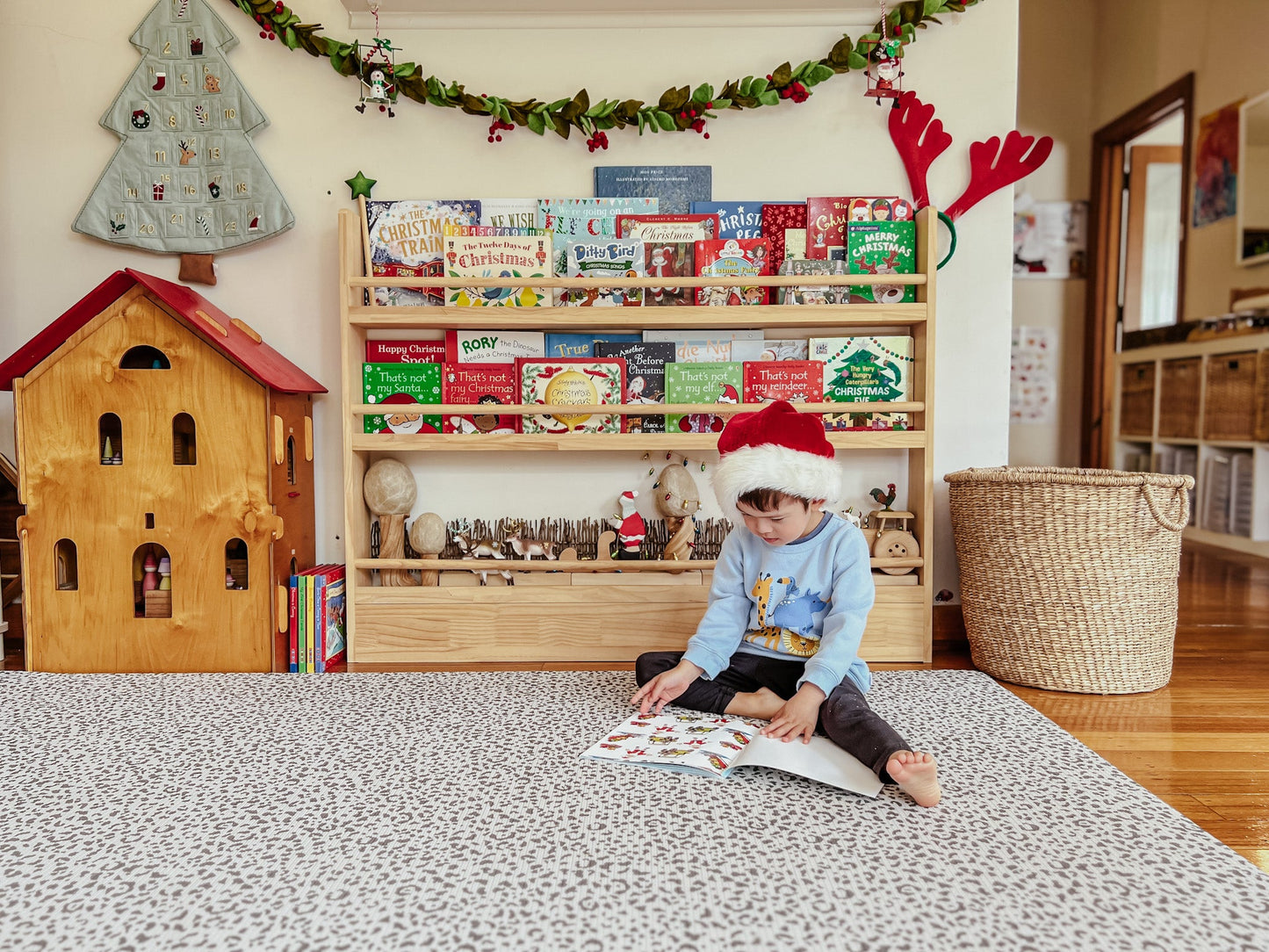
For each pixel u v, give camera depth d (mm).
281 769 1188
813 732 1250
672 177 1916
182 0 1893
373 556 1921
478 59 1918
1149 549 1590
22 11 1920
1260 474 3160
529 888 875
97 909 836
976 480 1697
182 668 1709
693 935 792
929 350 1797
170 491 1682
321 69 1915
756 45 1914
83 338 1662
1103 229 3746
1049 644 1627
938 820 1032
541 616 1820
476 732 1338
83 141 1937
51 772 1179
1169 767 1253
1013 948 773
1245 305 3166
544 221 1874
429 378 1867
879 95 1781
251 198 1905
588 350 1923
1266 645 2004
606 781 1146
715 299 1853
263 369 1653
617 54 1916
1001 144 1920
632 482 1973
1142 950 769
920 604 1812
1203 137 3383
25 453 1679
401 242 1869
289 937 789
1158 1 3441
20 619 1938
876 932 798
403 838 984
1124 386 3830
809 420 1368
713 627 1420
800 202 1933
